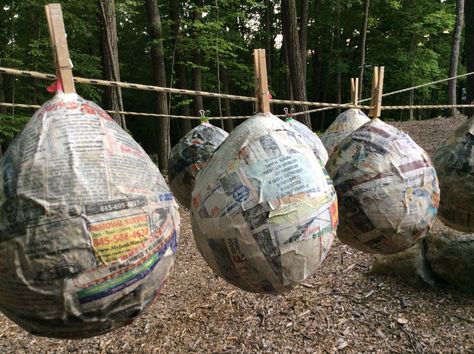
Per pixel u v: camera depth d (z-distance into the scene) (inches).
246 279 65.5
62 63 56.2
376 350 132.6
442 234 168.4
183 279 186.7
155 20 384.5
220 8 474.0
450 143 108.2
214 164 68.8
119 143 55.3
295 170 64.3
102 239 49.2
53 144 51.5
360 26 789.2
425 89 826.2
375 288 169.0
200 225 67.0
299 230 62.1
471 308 152.6
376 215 82.4
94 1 335.3
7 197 49.9
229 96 72.2
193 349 138.1
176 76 594.9
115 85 67.0
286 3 411.2
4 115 317.7
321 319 149.8
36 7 330.3
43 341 146.7
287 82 684.1
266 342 139.3
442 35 836.6
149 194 54.1
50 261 47.9
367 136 88.0
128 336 146.9
